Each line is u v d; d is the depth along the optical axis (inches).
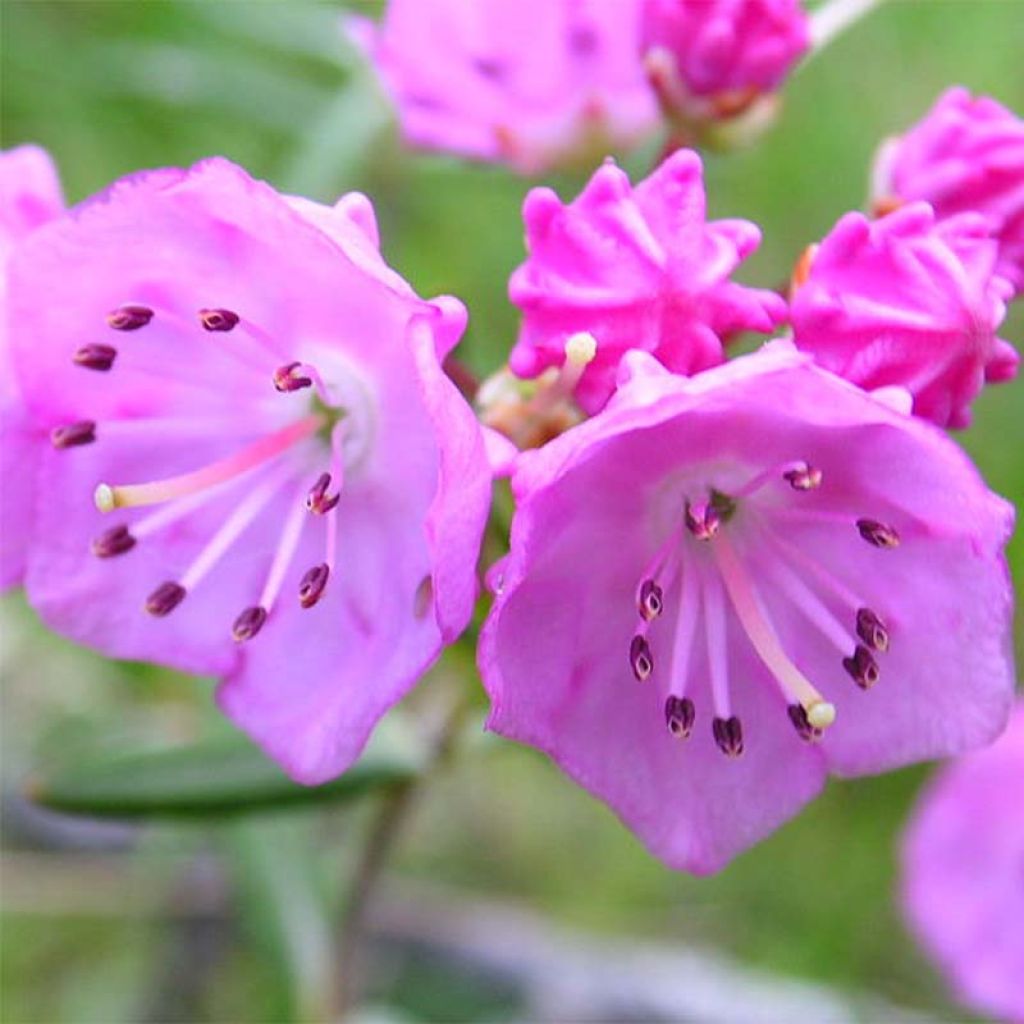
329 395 2.7
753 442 2.6
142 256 2.6
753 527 2.7
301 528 2.7
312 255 2.5
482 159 3.4
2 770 4.5
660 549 2.6
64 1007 4.4
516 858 4.9
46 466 2.7
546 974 4.3
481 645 2.3
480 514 2.3
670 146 3.3
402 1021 4.2
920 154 3.0
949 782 4.1
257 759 3.1
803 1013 4.3
